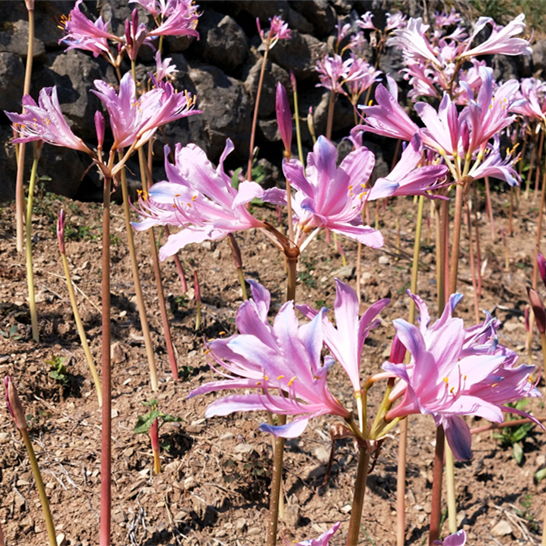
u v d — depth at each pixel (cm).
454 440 116
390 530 155
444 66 153
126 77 128
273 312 203
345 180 119
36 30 229
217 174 122
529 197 364
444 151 134
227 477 154
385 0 332
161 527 147
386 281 234
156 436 151
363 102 316
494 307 237
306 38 301
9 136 220
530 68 399
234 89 279
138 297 164
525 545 158
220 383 114
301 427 112
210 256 232
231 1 283
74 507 146
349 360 116
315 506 156
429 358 112
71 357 166
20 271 184
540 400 186
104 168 128
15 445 150
